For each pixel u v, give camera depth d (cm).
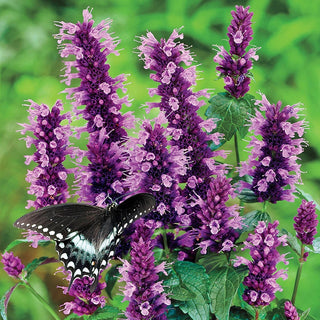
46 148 87
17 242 89
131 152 84
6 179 146
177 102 87
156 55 87
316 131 152
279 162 87
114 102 87
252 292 84
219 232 85
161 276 85
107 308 87
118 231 84
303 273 121
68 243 84
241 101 91
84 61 87
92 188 87
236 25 91
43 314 126
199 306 84
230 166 90
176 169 85
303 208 86
